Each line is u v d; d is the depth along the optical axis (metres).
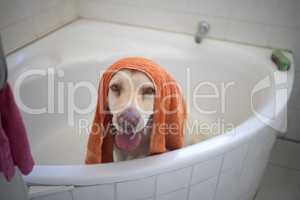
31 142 1.17
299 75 1.28
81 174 0.63
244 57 1.21
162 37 1.33
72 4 1.39
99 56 1.24
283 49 1.25
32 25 1.15
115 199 0.68
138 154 0.79
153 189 0.69
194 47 1.29
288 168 1.30
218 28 1.29
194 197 0.78
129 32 1.35
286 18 1.19
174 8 1.30
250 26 1.24
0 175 0.48
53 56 1.18
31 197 0.62
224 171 0.78
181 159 0.68
